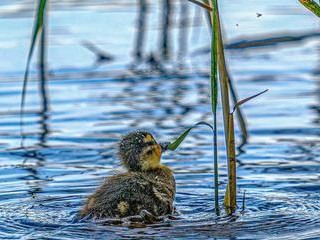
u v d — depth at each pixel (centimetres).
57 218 1108
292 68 2008
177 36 2267
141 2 2183
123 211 1109
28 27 2230
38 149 1495
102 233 1036
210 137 1550
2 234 1035
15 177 1333
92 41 2197
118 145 1272
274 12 2370
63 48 2156
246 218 1105
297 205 1169
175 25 2277
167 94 1845
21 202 1194
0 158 1447
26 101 1791
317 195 1220
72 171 1364
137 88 1897
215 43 1048
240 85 1880
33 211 1146
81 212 1127
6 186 1282
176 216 1121
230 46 2150
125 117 1678
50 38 2214
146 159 1228
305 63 2048
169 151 1470
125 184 1141
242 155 1447
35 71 1995
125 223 1082
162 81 1956
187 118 1664
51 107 1753
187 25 2289
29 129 1616
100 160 1423
